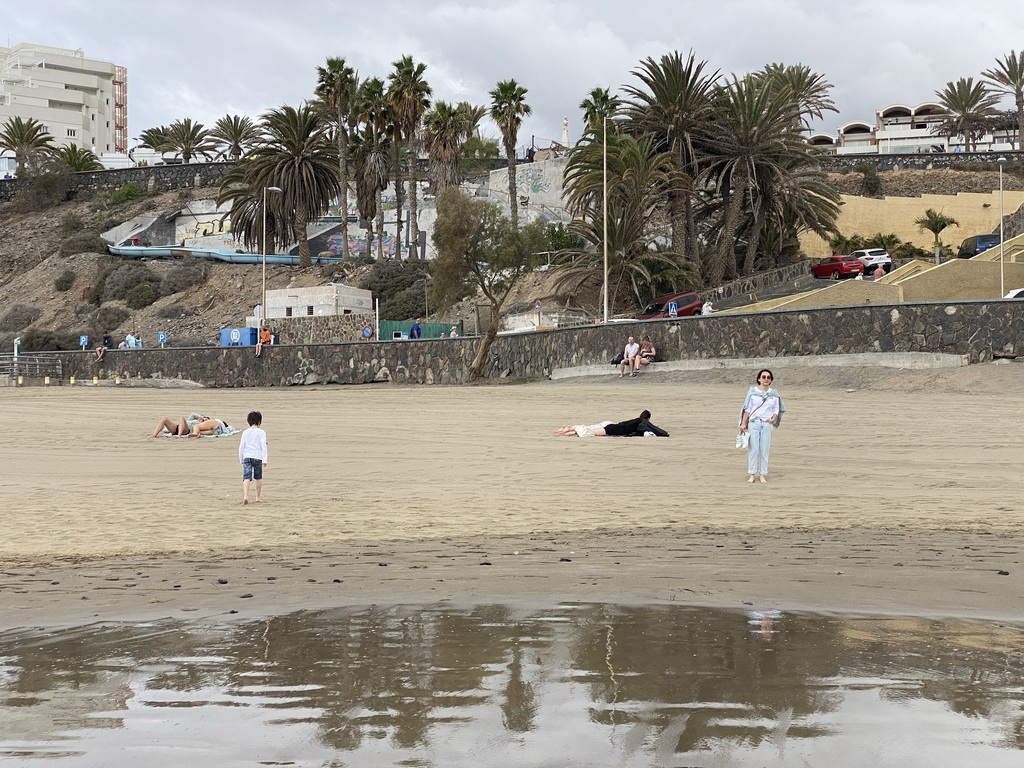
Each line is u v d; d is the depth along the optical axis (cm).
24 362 5816
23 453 2200
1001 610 544
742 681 370
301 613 560
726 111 6047
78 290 8800
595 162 5581
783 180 5978
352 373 4762
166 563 827
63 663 427
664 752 283
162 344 6500
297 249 9244
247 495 1361
